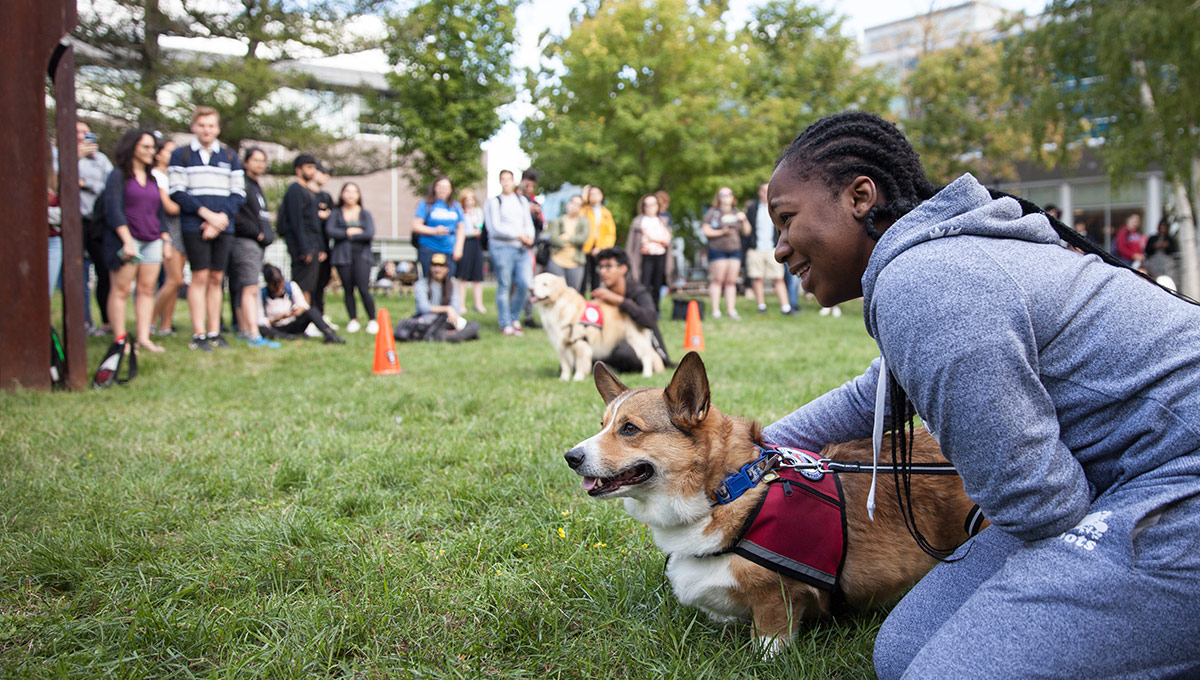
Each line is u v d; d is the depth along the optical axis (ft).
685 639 7.16
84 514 10.14
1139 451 4.68
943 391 4.72
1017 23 57.93
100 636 7.13
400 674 6.70
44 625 7.43
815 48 72.28
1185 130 45.27
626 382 23.47
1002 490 4.71
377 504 10.91
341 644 7.12
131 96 43.06
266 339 31.35
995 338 4.61
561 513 10.28
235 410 17.15
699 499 7.09
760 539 6.82
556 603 7.88
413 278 72.13
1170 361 4.56
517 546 9.41
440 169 62.44
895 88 73.46
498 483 11.66
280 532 9.52
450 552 9.10
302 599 8.03
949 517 7.24
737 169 65.16
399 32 54.29
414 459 12.88
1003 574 4.97
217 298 27.68
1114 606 4.49
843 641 7.18
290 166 56.85
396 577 8.50
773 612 6.99
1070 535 4.74
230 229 27.07
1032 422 4.64
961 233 5.02
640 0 61.72
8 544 8.98
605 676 6.61
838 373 21.85
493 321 41.14
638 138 61.87
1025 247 4.99
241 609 7.71
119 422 15.47
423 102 62.18
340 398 18.81
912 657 5.49
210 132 26.12
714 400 17.53
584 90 63.46
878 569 7.06
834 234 5.47
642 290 25.31
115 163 23.45
